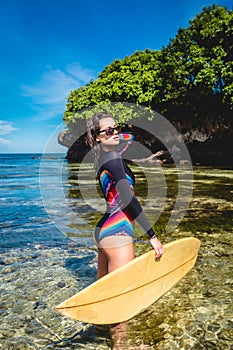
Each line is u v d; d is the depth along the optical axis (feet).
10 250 13.97
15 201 27.84
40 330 7.94
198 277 10.61
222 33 78.79
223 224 17.43
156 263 7.75
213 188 32.63
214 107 87.20
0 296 9.68
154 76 92.38
